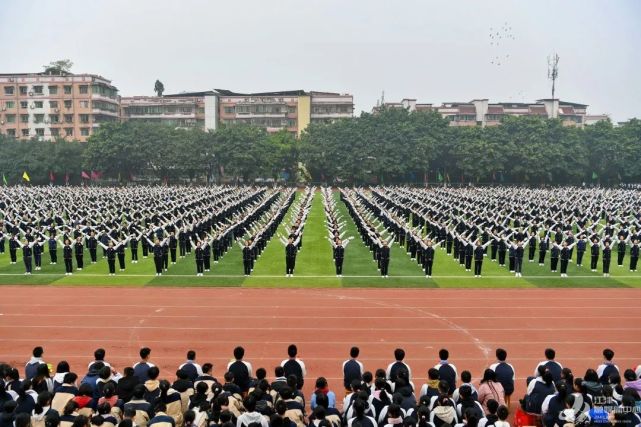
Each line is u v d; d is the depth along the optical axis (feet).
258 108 412.36
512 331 70.33
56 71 394.52
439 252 129.39
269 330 70.28
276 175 329.72
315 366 58.75
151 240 121.49
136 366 43.27
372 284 95.86
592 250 109.09
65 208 167.02
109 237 109.50
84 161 311.06
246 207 179.01
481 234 122.52
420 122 321.52
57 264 112.88
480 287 94.22
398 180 333.01
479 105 400.26
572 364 59.62
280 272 105.50
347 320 74.64
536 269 110.11
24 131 383.04
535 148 307.58
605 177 329.31
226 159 315.37
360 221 151.02
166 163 311.68
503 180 327.67
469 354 62.44
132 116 413.80
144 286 93.40
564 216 155.53
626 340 67.15
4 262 115.03
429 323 73.51
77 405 35.01
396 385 38.99
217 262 115.44
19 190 234.38
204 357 61.16
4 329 70.03
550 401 37.47
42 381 39.83
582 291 91.71
